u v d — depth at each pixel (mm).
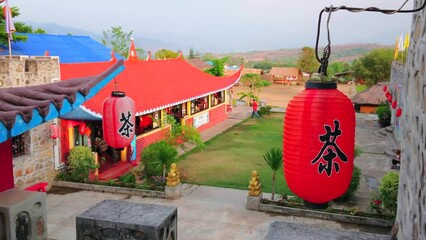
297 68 78750
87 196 14258
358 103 37125
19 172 13453
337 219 12148
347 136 4203
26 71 13516
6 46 22547
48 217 12367
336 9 3799
